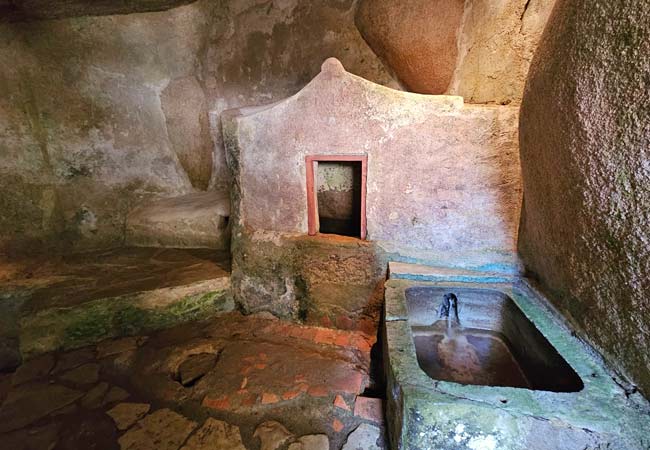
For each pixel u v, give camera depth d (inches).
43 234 108.7
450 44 84.0
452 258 72.8
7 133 98.3
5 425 60.2
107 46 105.6
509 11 67.4
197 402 64.0
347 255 79.6
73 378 71.2
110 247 119.9
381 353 73.0
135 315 85.5
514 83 69.4
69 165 109.8
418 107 67.8
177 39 111.0
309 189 80.3
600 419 36.4
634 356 39.3
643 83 32.1
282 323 89.1
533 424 37.2
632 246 36.8
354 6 97.7
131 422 60.4
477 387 42.1
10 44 94.0
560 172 47.6
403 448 41.6
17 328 88.7
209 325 89.4
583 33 38.7
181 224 117.2
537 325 53.3
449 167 69.8
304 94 73.5
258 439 56.4
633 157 34.5
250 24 108.6
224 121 84.4
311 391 65.4
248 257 89.2
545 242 57.6
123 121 115.7
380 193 74.9
